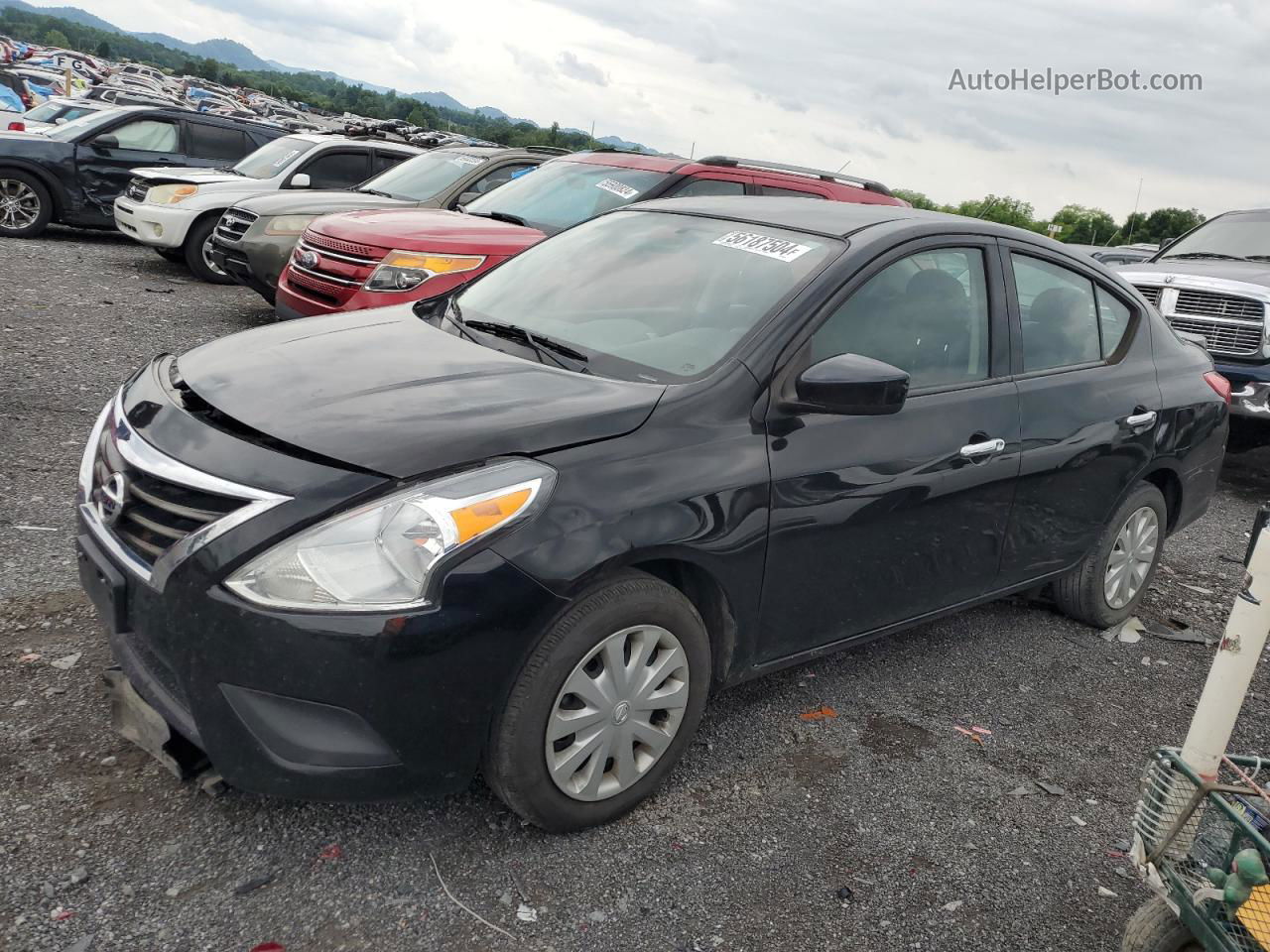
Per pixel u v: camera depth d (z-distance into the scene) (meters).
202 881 2.60
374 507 2.53
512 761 2.73
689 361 3.30
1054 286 4.42
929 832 3.22
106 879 2.55
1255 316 7.77
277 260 9.08
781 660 3.47
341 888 2.64
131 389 3.24
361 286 7.18
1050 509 4.27
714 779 3.34
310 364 3.21
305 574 2.48
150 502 2.72
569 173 8.75
